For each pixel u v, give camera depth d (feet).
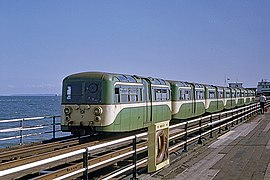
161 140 39.27
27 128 53.01
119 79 58.59
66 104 57.88
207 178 36.94
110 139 56.70
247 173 38.96
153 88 70.23
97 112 55.93
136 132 66.69
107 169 39.32
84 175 27.94
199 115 99.35
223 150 53.62
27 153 45.01
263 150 53.42
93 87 56.65
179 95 84.33
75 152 26.43
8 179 31.45
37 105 413.39
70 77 58.34
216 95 115.75
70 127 57.67
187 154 49.26
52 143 51.80
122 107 58.54
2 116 196.24
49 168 35.63
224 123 80.02
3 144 99.86
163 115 75.20
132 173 36.14
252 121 103.04
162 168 39.88
